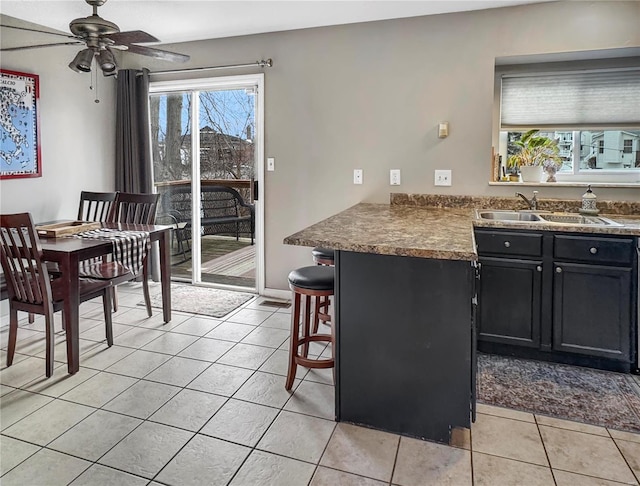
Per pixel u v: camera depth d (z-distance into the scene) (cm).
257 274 421
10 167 354
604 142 348
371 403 210
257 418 219
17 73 354
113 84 447
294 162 393
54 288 277
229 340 316
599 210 317
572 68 339
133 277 322
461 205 346
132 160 442
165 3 314
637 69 328
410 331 200
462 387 195
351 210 332
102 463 186
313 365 236
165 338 319
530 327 285
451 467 184
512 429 211
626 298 263
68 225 331
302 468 183
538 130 354
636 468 183
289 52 382
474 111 338
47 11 331
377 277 202
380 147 366
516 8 321
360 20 353
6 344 307
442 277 193
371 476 179
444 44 340
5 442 200
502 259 286
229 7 323
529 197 335
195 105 438
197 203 452
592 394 244
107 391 245
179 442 200
